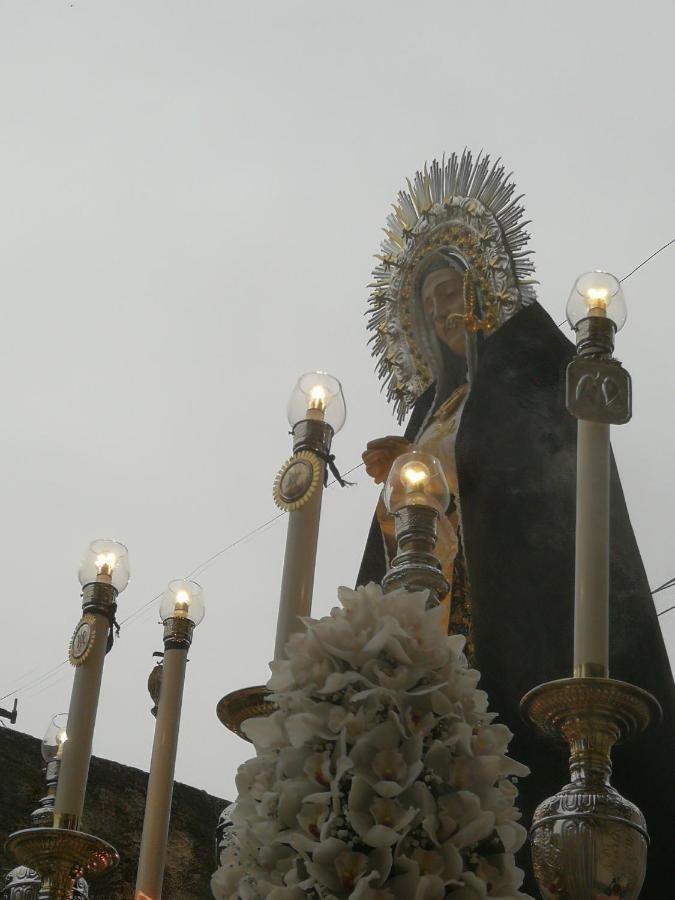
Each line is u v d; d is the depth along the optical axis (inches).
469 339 296.0
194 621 200.8
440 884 99.3
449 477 275.3
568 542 245.1
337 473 164.6
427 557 135.8
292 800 105.4
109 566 182.5
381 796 102.1
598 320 153.4
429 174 323.3
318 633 111.6
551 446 259.0
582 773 129.5
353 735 105.1
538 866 128.5
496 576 248.5
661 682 218.4
